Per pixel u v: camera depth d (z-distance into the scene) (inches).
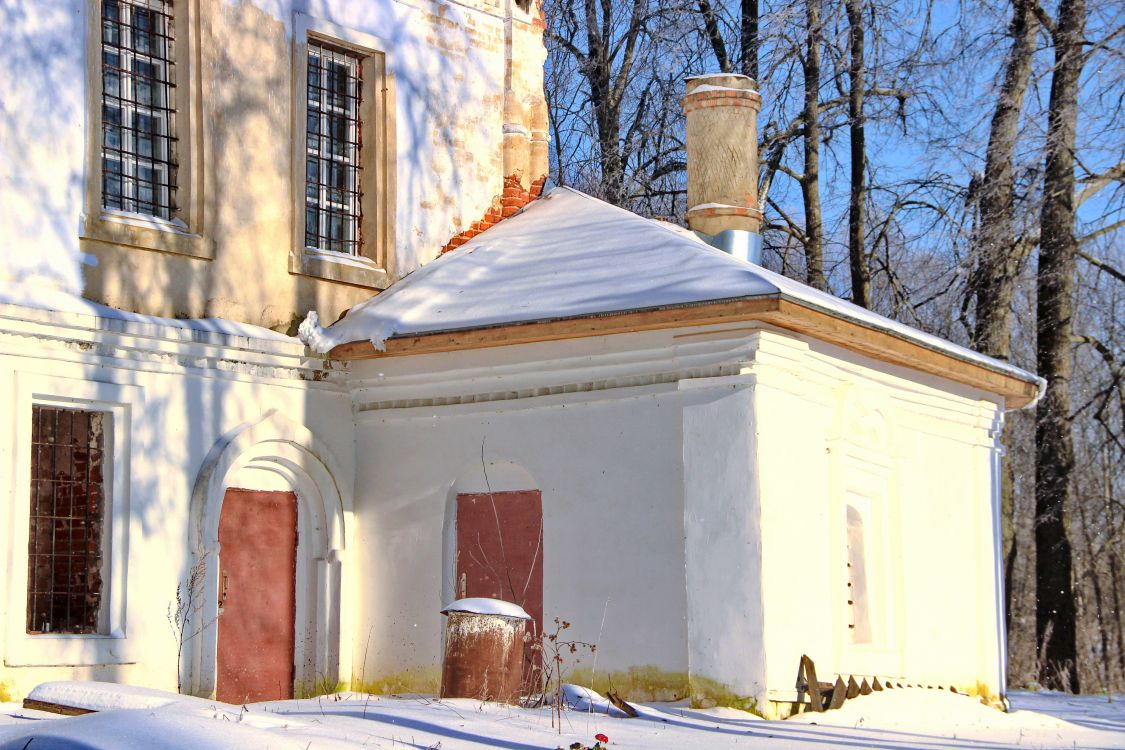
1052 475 912.9
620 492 508.4
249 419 535.8
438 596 543.5
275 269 555.2
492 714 409.7
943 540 609.9
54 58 486.9
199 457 518.0
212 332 521.3
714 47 1053.8
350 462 570.3
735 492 482.0
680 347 497.0
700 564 485.1
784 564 485.7
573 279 534.6
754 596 474.3
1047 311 921.5
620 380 513.0
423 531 551.8
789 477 494.6
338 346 554.3
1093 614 1238.9
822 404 525.3
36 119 480.1
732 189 663.1
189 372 517.0
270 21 560.4
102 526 490.3
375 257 597.3
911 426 595.2
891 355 548.1
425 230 615.2
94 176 495.5
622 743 368.2
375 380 566.3
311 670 553.3
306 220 581.6
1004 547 1011.9
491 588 536.4
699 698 478.0
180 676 499.5
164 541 502.0
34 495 474.9
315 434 557.6
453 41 636.7
